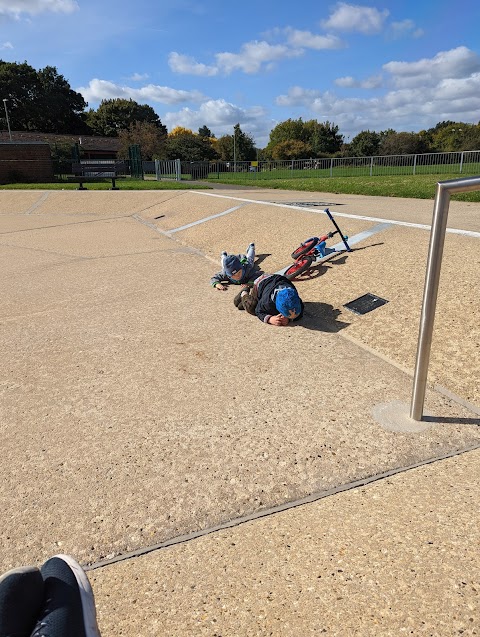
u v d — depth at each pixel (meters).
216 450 2.60
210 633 1.57
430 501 2.12
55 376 3.61
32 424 2.96
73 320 4.86
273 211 8.64
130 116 76.06
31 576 1.28
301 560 1.84
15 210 15.96
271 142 72.44
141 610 1.67
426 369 2.64
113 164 19.69
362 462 2.43
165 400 3.17
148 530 2.06
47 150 25.52
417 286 4.42
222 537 1.99
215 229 8.77
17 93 69.00
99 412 3.06
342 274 5.19
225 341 4.10
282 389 3.23
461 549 1.83
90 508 2.21
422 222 6.58
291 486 2.29
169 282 6.09
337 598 1.66
